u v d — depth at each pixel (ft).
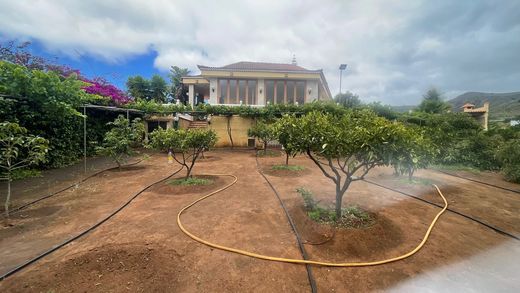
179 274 7.70
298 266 8.38
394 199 16.30
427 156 16.52
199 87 72.23
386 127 9.86
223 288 7.14
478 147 30.30
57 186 18.61
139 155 37.24
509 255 9.35
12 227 11.17
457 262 8.77
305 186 19.49
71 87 23.93
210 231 10.98
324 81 66.08
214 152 43.34
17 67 20.20
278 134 12.56
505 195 17.92
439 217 13.34
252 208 14.19
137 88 74.38
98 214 12.87
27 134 22.39
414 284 7.48
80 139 31.17
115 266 7.86
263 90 59.41
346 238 10.10
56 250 9.12
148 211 13.53
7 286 6.94
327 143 10.09
